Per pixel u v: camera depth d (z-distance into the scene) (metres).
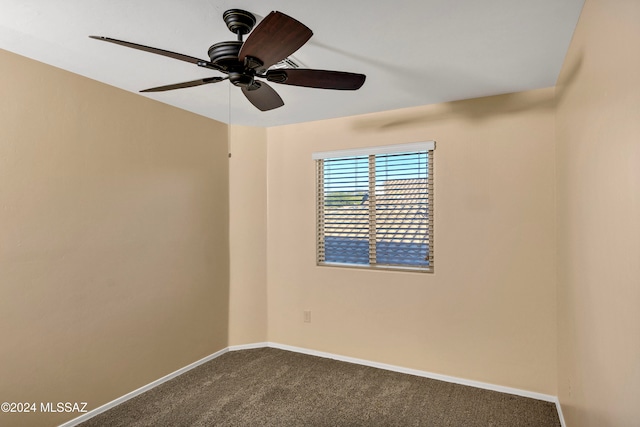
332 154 3.47
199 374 3.14
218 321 3.56
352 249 3.47
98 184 2.53
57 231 2.29
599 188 1.39
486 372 2.86
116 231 2.65
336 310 3.47
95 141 2.51
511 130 2.78
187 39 1.95
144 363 2.84
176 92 2.76
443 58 2.16
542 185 2.69
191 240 3.27
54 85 2.28
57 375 2.29
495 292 2.83
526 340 2.73
